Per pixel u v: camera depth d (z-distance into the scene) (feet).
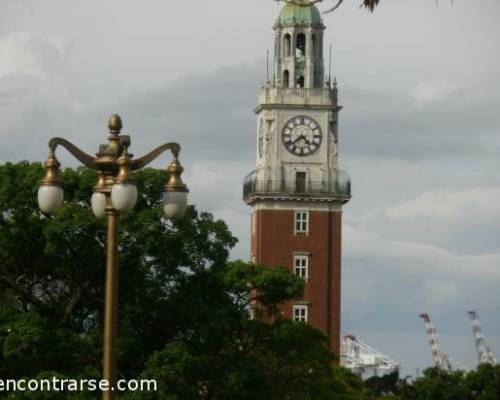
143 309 353.51
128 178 193.57
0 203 351.87
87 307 359.46
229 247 369.30
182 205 200.44
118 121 202.18
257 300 414.21
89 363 338.54
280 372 411.54
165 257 357.00
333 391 504.43
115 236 196.44
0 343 335.67
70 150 199.00
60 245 343.26
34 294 361.30
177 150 202.90
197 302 356.79
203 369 347.77
